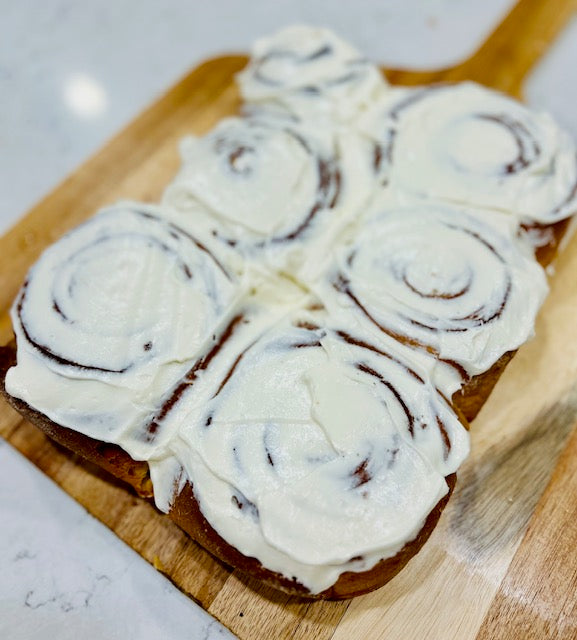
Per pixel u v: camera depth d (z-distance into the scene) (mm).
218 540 200
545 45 344
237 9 414
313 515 190
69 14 420
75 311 229
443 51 375
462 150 272
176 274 237
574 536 221
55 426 221
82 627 215
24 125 368
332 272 244
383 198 266
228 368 221
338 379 210
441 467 201
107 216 254
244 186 266
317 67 309
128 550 228
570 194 265
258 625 212
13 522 236
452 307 229
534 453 238
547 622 206
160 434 215
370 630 208
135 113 367
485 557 219
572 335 262
